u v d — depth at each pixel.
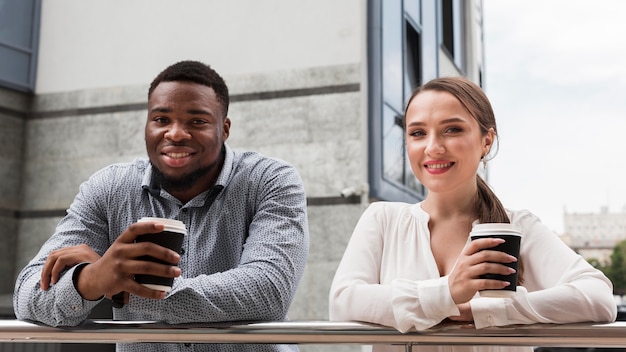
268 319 1.68
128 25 6.86
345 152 5.93
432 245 1.68
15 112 6.99
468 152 1.57
